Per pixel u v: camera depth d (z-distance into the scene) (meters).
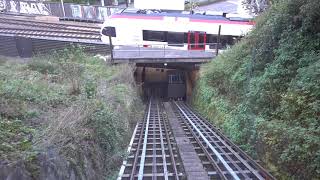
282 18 13.27
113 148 11.08
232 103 16.98
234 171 10.60
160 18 26.75
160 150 13.36
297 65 11.79
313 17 11.73
